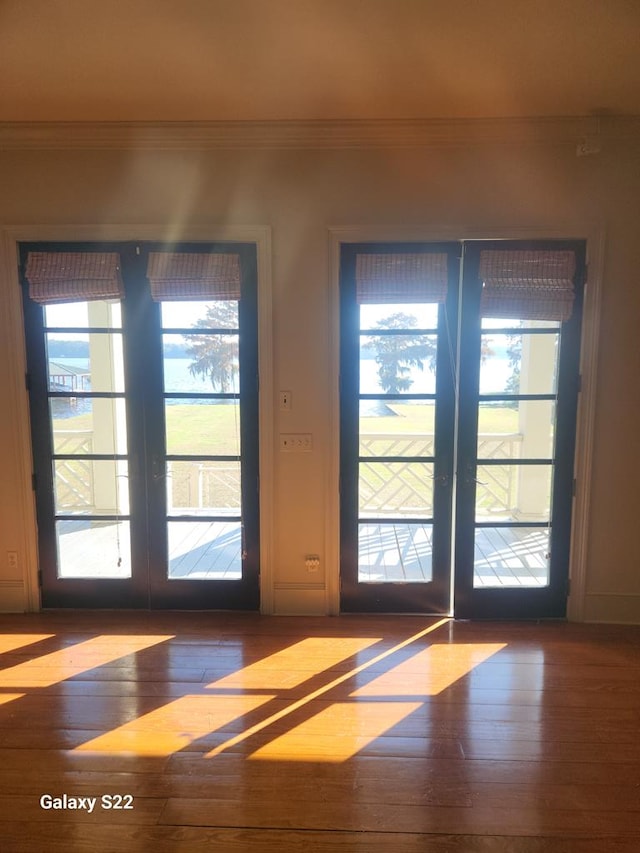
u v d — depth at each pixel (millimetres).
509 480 3287
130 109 2850
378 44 2254
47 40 2213
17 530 3381
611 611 3318
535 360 3205
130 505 3381
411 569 3381
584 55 2334
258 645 3014
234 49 2291
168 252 3164
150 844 1782
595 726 2352
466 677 2715
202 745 2223
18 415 3293
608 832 1830
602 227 3061
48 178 3125
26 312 3246
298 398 3252
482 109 2844
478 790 1998
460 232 3100
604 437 3217
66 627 3225
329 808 1918
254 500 3357
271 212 3131
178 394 3293
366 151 3086
